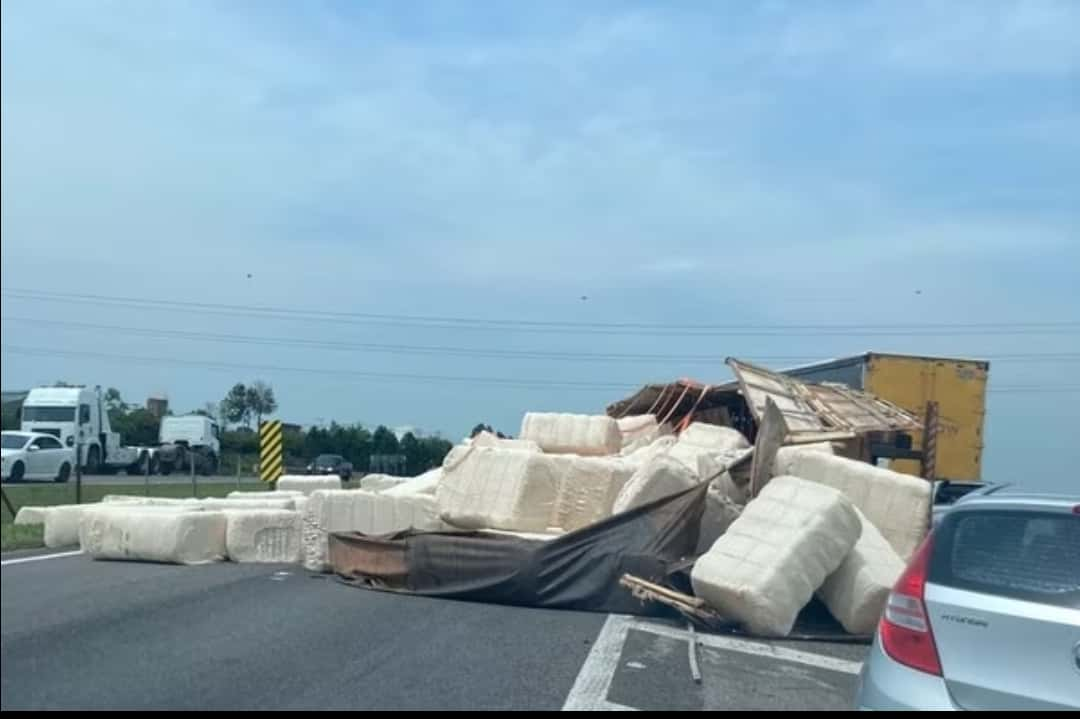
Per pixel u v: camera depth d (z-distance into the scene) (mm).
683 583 12828
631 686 9594
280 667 9500
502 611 12781
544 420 20656
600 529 13062
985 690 6391
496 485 15945
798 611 11805
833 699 9430
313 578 14531
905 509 14422
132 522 14812
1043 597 6461
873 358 23125
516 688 9281
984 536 6840
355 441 53500
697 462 16188
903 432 21469
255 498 19047
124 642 9891
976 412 23188
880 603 11727
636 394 24844
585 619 12453
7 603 11234
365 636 11016
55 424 42469
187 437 51094
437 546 13422
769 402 15641
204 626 10898
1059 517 6773
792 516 12062
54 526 16016
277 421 32688
